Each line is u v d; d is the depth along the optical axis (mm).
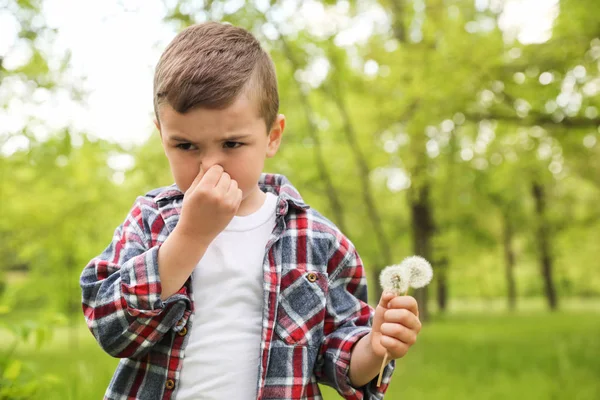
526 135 8719
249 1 4867
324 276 1516
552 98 7906
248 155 1343
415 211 14328
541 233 20672
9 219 9594
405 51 9164
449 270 15227
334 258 1576
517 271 36219
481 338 13164
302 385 1406
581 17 7551
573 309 26531
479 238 18750
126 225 1544
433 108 7996
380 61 9828
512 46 7859
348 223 14445
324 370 1526
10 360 2436
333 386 1516
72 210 9742
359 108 11648
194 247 1302
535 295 37531
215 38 1419
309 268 1505
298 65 8906
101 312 1336
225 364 1367
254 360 1391
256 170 1368
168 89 1296
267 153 1549
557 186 19844
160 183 8961
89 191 9570
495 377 7781
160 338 1359
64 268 11961
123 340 1330
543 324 17391
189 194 1312
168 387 1364
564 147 8562
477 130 10141
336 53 10648
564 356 8336
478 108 8156
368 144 11523
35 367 2482
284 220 1542
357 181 13648
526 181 12297
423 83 7961
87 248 11469
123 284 1312
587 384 6957
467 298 37562
